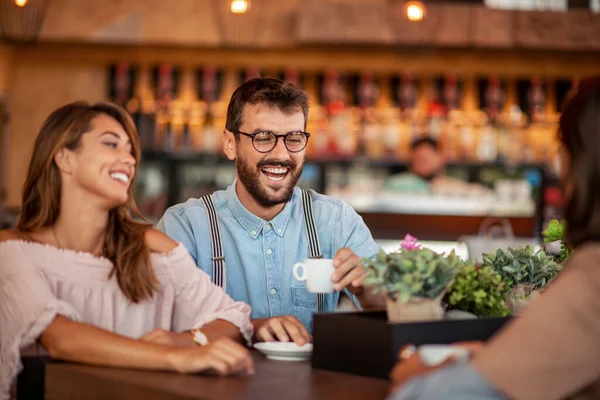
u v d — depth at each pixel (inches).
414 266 66.9
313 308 98.0
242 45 237.8
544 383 47.9
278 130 93.7
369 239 102.3
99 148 76.8
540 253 82.1
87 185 76.9
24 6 230.7
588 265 49.4
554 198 238.2
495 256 82.0
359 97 245.3
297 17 232.5
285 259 98.2
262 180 94.6
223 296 86.0
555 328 47.8
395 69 253.9
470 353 53.3
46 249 76.3
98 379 65.0
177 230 98.4
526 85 253.1
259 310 97.7
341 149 243.1
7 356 71.2
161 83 241.6
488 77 254.2
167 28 236.7
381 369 64.4
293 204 99.8
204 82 243.3
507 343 48.7
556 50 245.3
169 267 83.8
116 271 79.7
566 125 53.4
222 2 235.9
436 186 229.0
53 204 77.9
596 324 47.8
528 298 77.7
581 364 47.8
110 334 69.1
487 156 244.5
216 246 97.6
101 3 236.2
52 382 68.5
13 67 254.1
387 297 68.8
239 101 95.4
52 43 251.1
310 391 60.1
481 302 71.6
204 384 62.3
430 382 50.1
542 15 236.1
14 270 73.2
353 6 232.4
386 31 232.4
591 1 249.6
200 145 244.5
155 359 66.4
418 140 231.6
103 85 255.3
